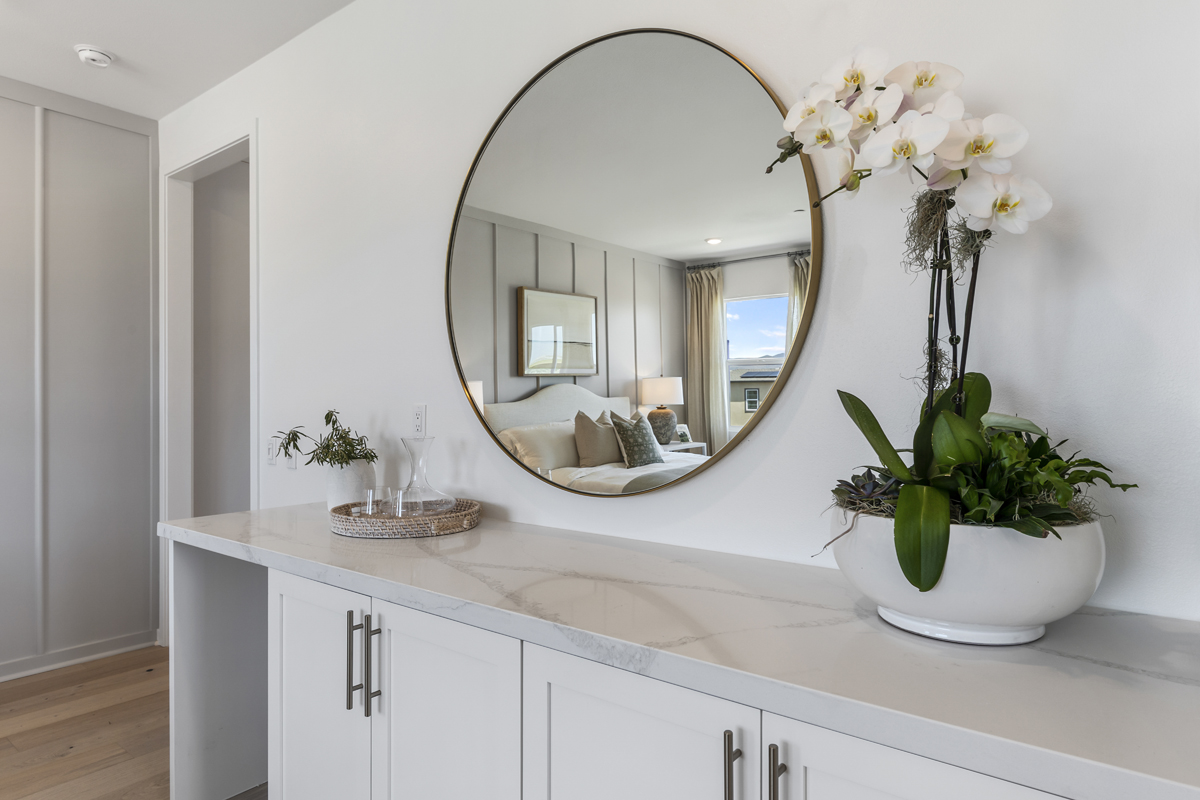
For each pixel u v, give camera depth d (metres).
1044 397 1.05
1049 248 1.04
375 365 2.09
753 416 1.30
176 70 2.58
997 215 0.88
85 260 2.85
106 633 2.90
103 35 2.33
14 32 2.31
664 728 0.89
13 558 2.66
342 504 1.95
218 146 2.69
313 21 2.27
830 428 1.25
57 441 2.78
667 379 1.41
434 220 1.92
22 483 2.69
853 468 1.22
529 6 1.70
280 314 2.42
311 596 1.41
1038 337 1.05
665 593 1.12
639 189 1.46
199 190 3.14
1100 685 0.75
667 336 1.40
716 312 1.34
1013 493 0.84
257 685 1.89
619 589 1.15
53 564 2.76
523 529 1.67
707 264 1.36
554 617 1.01
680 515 1.46
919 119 0.84
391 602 1.24
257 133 2.51
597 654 0.93
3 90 2.62
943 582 0.83
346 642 1.34
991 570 0.81
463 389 1.85
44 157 2.74
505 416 1.70
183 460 3.04
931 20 1.14
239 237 3.29
